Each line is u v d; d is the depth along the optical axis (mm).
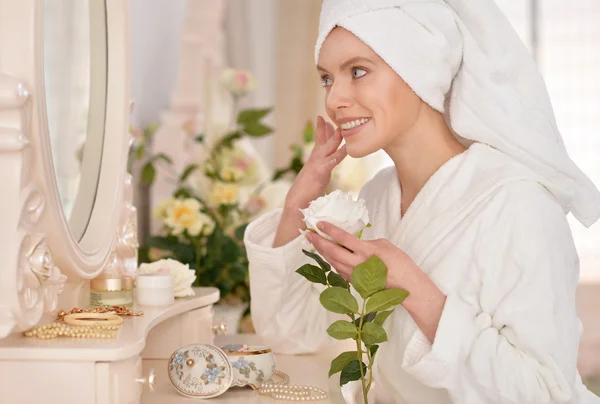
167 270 1299
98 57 1214
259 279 1314
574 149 6531
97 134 1210
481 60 1089
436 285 1037
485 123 1099
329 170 1289
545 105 1114
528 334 969
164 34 3059
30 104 852
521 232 1001
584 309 5367
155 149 2617
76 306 1131
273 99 5043
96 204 1190
